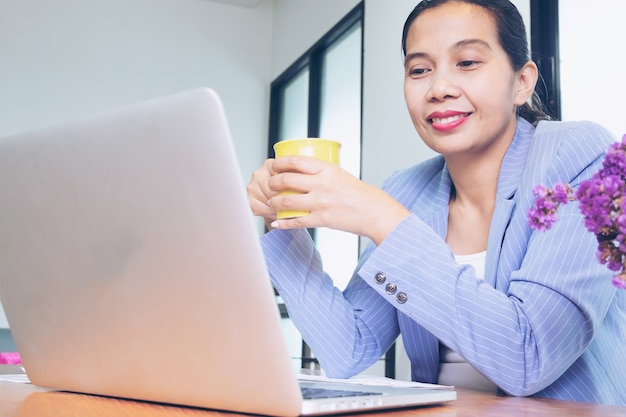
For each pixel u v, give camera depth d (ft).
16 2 15.58
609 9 6.69
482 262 3.71
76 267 2.13
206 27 17.03
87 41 16.01
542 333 2.66
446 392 2.30
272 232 3.50
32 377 2.52
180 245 1.82
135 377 2.10
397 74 10.27
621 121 6.52
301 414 1.78
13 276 2.36
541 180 3.28
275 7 17.51
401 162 9.95
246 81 17.20
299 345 11.89
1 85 15.26
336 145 2.79
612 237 1.74
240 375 1.82
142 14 16.52
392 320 3.78
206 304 1.82
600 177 1.77
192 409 2.01
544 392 3.14
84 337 2.21
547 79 7.36
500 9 3.48
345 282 12.36
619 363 3.29
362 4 12.05
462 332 2.63
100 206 1.98
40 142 2.07
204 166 1.71
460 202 3.89
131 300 2.00
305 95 15.67
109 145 1.89
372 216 2.69
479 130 3.48
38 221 2.18
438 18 3.45
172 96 1.72
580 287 2.76
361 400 1.95
